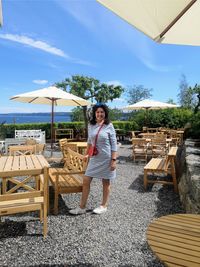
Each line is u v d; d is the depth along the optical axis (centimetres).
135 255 310
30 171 338
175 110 1870
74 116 2239
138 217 428
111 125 425
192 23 236
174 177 576
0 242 339
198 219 215
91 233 368
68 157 601
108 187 441
